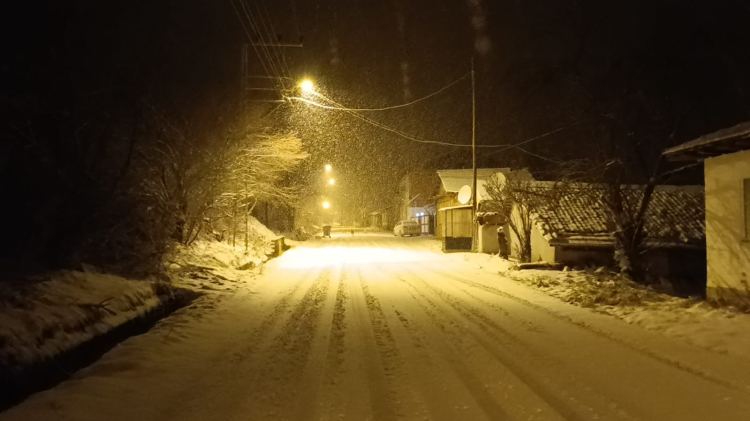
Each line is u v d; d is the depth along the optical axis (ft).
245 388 20.30
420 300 41.14
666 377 21.02
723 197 38.86
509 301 40.32
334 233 212.02
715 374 21.31
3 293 24.47
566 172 65.16
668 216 72.84
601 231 70.64
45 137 32.63
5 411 17.43
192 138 58.54
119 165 39.37
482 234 92.12
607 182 56.65
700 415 16.98
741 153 37.47
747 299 36.40
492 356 24.48
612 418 16.81
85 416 17.29
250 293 43.91
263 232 98.63
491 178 81.56
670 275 67.31
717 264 39.27
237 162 62.13
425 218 196.75
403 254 93.76
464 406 18.13
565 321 32.50
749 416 16.88
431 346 26.55
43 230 32.22
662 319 31.40
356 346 26.71
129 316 29.86
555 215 74.13
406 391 19.80
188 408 18.22
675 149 39.27
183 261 50.42
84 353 24.29
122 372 22.02
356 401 18.80
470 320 32.99
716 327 28.66
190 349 26.04
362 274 60.03
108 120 35.14
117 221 40.19
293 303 39.93
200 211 59.62
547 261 71.87
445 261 78.59
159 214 48.83
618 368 22.35
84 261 35.50
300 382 21.01
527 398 18.79
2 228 31.99
